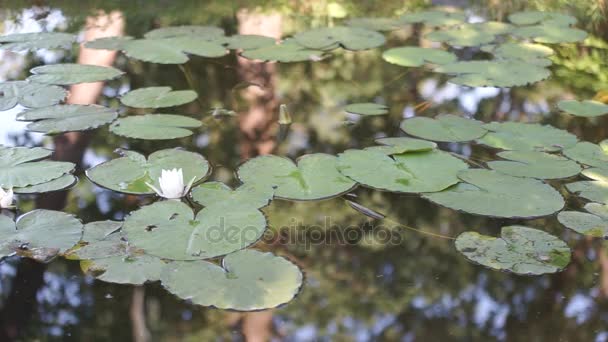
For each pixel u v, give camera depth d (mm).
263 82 2941
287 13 3996
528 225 1880
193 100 2680
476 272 1692
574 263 1725
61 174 2068
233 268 1626
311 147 2334
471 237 1811
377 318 1534
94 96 2734
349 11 4074
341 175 2084
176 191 1923
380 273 1688
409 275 1684
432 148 2232
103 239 1739
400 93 2842
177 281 1579
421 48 3371
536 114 2637
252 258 1662
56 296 1556
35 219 1823
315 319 1515
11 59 3117
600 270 1696
